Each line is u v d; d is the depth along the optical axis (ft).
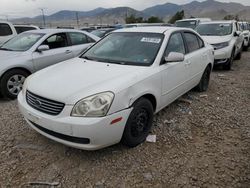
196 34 18.83
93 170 10.56
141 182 9.95
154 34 14.75
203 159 11.40
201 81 19.94
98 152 11.70
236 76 27.66
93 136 9.91
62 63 14.37
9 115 15.88
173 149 12.12
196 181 10.03
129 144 11.72
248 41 53.57
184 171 10.59
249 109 17.31
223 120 15.39
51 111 10.48
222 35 31.96
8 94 18.95
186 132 13.75
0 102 18.70
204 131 13.97
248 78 26.63
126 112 10.80
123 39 15.08
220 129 14.24
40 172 10.44
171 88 14.42
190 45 17.34
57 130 10.22
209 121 15.11
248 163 11.18
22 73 19.56
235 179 10.16
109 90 10.36
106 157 11.37
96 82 10.92
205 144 12.66
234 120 15.43
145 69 12.43
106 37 16.12
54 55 21.59
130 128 11.37
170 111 16.34
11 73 18.94
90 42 25.02
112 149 11.94
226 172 10.56
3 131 13.67
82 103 9.99
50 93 10.57
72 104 10.04
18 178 10.10
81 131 9.80
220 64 29.89
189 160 11.31
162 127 14.15
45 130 10.96
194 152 11.93
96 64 13.24
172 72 14.14
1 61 18.84
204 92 20.74
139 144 12.34
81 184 9.83
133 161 11.13
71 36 23.54
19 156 11.45
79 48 23.61
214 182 9.98
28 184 9.78
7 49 21.40
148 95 12.59
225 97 19.74
